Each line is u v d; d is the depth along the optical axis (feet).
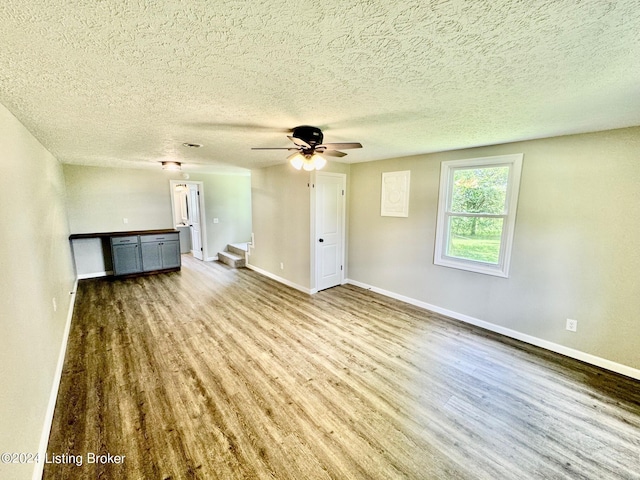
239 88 5.11
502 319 10.79
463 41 3.61
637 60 4.09
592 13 3.02
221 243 23.85
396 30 3.36
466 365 8.85
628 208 7.97
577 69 4.41
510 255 10.33
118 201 18.54
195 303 13.87
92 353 9.36
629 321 8.18
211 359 9.09
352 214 16.37
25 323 5.71
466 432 6.36
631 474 5.41
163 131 8.30
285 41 3.59
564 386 7.87
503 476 5.36
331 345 10.01
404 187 13.55
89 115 6.63
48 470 5.35
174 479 5.22
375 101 5.81
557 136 8.95
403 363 8.95
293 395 7.47
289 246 16.44
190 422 6.53
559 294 9.36
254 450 5.85
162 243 19.08
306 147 8.89
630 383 7.98
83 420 6.53
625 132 7.86
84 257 17.70
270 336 10.63
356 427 6.47
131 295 14.90
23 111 6.20
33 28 3.20
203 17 3.07
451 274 12.17
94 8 2.87
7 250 5.15
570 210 8.91
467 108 6.26
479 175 11.12
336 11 2.99
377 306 13.56
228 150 11.59
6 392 4.33
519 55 3.97
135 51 3.79
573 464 5.61
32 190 7.75
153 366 8.67
